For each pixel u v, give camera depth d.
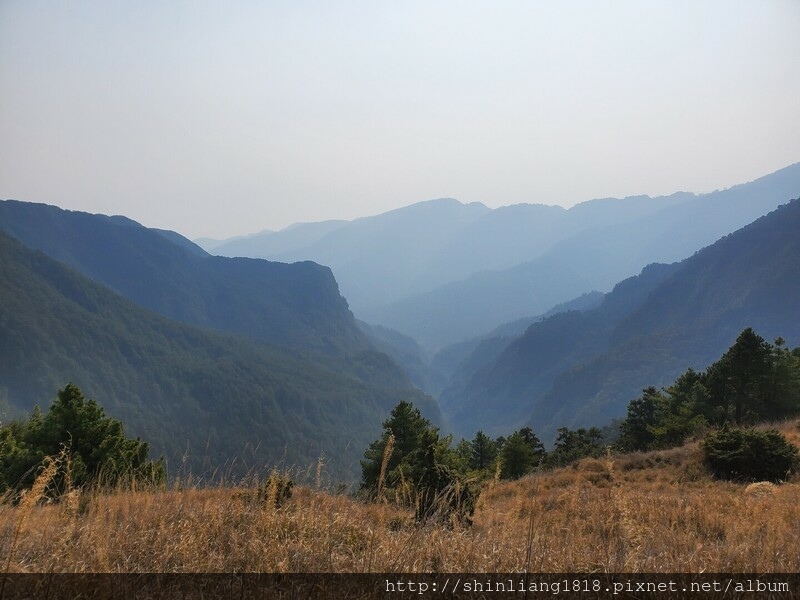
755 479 14.71
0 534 3.67
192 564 3.47
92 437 10.29
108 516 4.31
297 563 3.58
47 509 4.24
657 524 5.96
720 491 12.55
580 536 4.75
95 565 3.28
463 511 5.20
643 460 18.59
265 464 5.37
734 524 5.95
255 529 4.09
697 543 4.72
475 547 4.16
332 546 3.92
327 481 5.58
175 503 4.67
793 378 30.47
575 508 6.21
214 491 5.13
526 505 7.04
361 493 5.73
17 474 8.67
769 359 30.39
